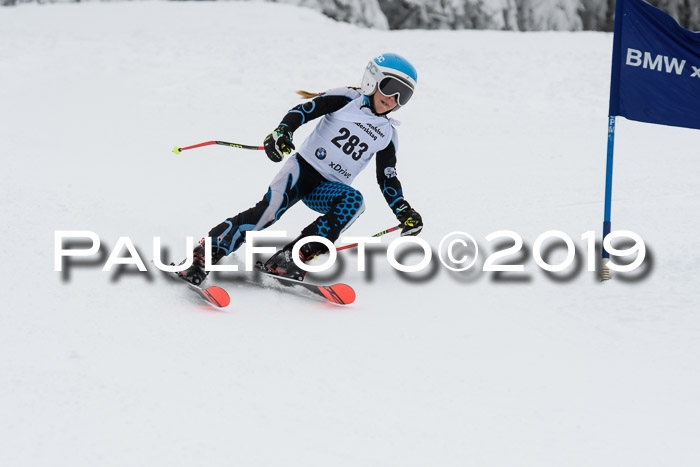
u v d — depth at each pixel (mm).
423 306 9906
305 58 36188
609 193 11156
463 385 7246
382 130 11102
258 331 8594
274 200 10891
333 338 8500
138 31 39031
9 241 10797
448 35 45000
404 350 8195
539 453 5945
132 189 17109
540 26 54062
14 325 8086
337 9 49844
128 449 5711
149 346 7836
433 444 6055
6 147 20938
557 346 8398
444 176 20594
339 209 10852
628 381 7398
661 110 11219
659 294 10109
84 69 32031
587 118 31438
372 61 10828
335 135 11016
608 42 45062
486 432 6281
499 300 10109
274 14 45531
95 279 9719
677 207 15758
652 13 11000
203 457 5668
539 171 21250
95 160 20500
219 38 38469
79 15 43375
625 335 8727
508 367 7742
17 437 5777
